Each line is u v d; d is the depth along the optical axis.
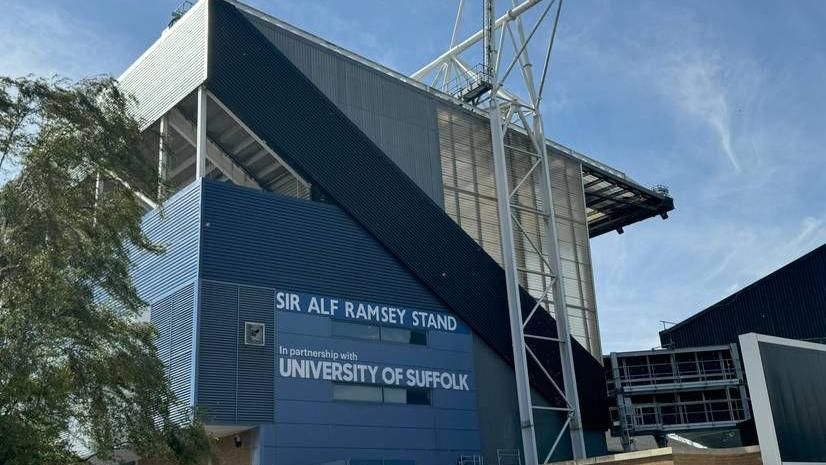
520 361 47.00
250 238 39.66
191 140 44.50
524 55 56.62
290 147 42.75
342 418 39.81
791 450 31.47
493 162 52.44
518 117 57.22
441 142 50.12
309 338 40.00
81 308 24.94
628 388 54.22
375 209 44.88
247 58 42.62
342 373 40.53
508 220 49.56
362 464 39.62
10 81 26.06
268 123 42.31
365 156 45.78
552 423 49.56
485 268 48.97
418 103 49.88
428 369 44.09
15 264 24.67
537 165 55.25
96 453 26.41
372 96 47.56
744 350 32.62
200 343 36.56
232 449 38.16
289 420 38.03
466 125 52.16
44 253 24.88
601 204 65.44
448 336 45.72
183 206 39.88
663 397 55.69
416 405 42.97
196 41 42.16
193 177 49.62
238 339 37.75
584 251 56.59
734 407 54.94
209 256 38.09
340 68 46.62
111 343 26.38
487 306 48.06
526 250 52.41
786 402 32.31
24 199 25.14
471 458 43.88
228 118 43.56
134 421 26.06
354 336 41.72
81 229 26.03
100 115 27.02
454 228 48.38
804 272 64.56
